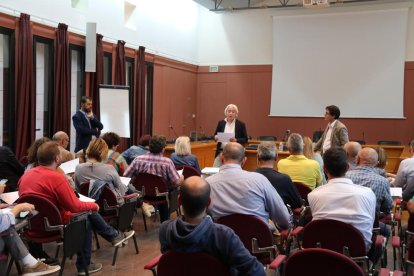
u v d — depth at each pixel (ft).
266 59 37.93
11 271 11.22
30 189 9.87
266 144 10.54
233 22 38.99
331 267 5.43
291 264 5.68
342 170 8.32
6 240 9.21
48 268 9.64
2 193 11.07
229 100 39.47
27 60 20.57
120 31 28.27
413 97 33.17
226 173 8.59
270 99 37.91
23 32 20.21
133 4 29.68
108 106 25.34
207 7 36.50
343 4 34.01
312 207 8.44
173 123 36.55
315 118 35.88
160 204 15.51
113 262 12.16
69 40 23.65
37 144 11.75
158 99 33.99
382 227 10.52
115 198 12.17
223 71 39.58
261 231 7.99
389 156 27.71
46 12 21.84
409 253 7.89
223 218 8.16
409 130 33.27
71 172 13.55
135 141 30.68
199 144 27.43
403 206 12.50
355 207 7.97
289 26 36.11
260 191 8.46
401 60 32.96
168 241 5.53
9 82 20.31
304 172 12.33
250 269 5.36
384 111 33.65
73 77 24.79
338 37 34.58
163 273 5.61
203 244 5.31
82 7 24.91
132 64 30.01
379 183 10.03
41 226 9.76
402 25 32.73
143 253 13.33
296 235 9.52
